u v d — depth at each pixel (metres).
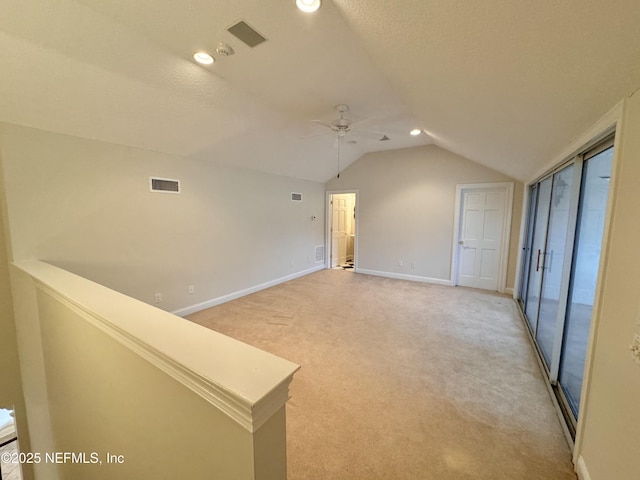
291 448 1.59
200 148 3.45
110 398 1.26
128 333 1.00
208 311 3.75
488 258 4.74
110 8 1.52
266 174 4.76
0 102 2.02
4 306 2.41
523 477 1.40
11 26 1.58
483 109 1.94
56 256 2.50
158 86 2.32
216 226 3.95
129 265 3.02
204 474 0.82
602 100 1.20
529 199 4.01
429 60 1.50
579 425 1.39
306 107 2.97
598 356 1.26
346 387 2.13
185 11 1.53
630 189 1.07
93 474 1.61
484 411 1.87
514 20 0.94
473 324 3.31
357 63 2.08
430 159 5.02
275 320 3.45
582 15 0.79
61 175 2.49
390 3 1.11
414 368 2.39
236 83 2.42
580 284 1.92
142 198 3.09
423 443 1.62
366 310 3.79
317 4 1.44
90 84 2.11
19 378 2.61
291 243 5.43
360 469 1.46
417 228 5.25
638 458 0.92
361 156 5.74
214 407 0.73
